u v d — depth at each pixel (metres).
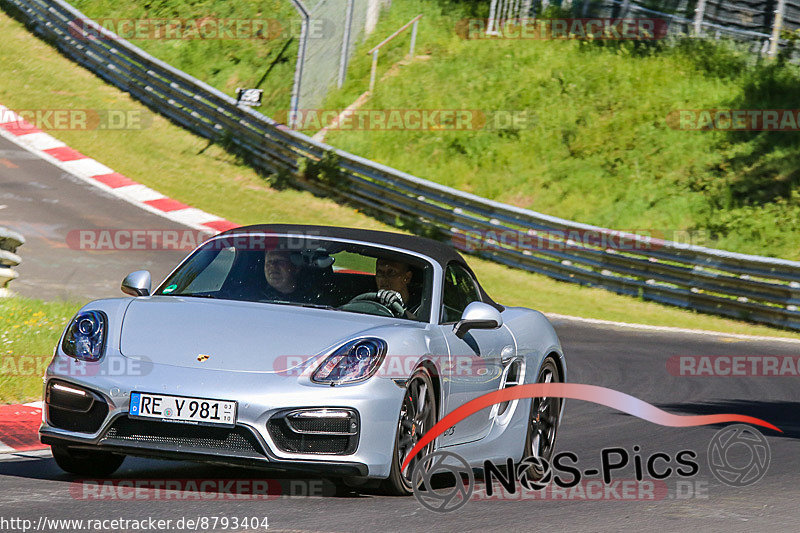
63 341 17.61
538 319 23.66
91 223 65.44
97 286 49.19
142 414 16.05
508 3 103.50
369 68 98.69
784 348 51.03
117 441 16.34
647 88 90.31
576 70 94.19
